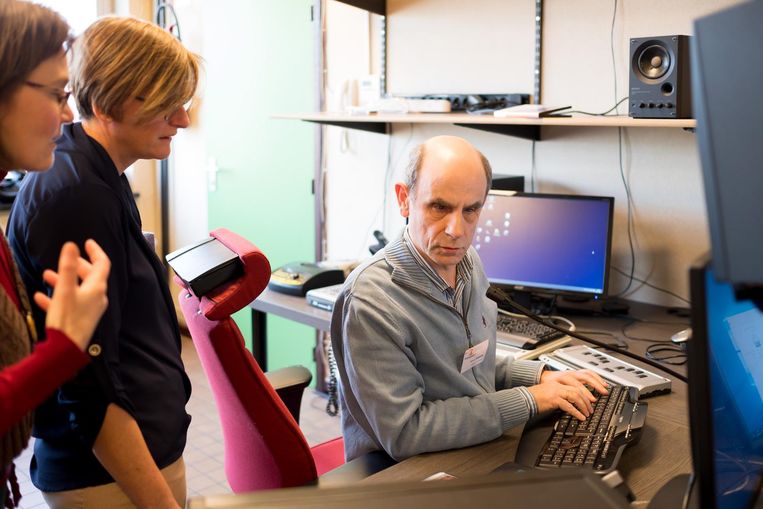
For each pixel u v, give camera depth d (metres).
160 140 1.42
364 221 3.45
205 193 4.40
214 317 1.36
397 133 3.23
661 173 2.53
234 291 1.36
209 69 4.20
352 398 1.59
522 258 2.52
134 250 1.40
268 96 3.85
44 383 0.96
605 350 2.15
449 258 1.51
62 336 0.97
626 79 2.55
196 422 3.48
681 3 2.40
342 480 1.49
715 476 0.81
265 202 4.00
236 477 1.68
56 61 1.10
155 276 1.45
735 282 0.71
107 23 1.35
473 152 1.52
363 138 3.37
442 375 1.58
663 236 2.56
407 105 2.82
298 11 3.60
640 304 2.62
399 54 3.15
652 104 2.22
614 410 1.58
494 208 2.56
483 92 2.91
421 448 1.48
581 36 2.63
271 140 3.88
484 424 1.52
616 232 2.67
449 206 1.48
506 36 2.82
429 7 3.02
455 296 1.60
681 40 2.15
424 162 1.51
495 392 1.61
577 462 1.37
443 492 0.68
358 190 3.45
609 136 2.62
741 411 1.04
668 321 2.42
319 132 3.58
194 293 1.39
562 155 2.75
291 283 2.80
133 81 1.33
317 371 3.81
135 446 1.33
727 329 1.00
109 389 1.30
